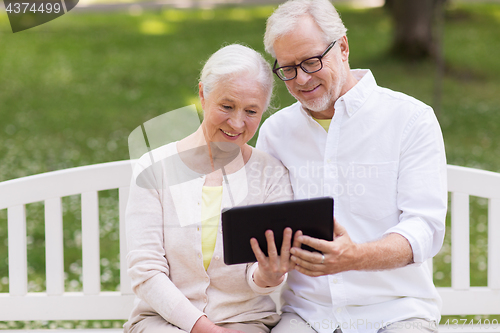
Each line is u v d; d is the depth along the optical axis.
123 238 2.30
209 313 1.92
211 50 11.85
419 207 1.92
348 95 2.03
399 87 9.76
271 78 1.96
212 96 1.92
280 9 2.01
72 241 4.33
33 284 3.59
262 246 1.70
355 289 1.96
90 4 17.56
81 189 2.27
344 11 16.38
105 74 10.41
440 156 1.96
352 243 1.74
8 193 2.23
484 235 4.47
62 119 8.15
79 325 3.16
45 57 11.45
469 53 11.97
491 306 2.30
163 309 1.83
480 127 7.88
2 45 12.16
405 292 1.96
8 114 8.36
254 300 1.99
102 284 3.67
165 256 1.96
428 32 11.20
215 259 1.93
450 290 2.31
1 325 3.12
